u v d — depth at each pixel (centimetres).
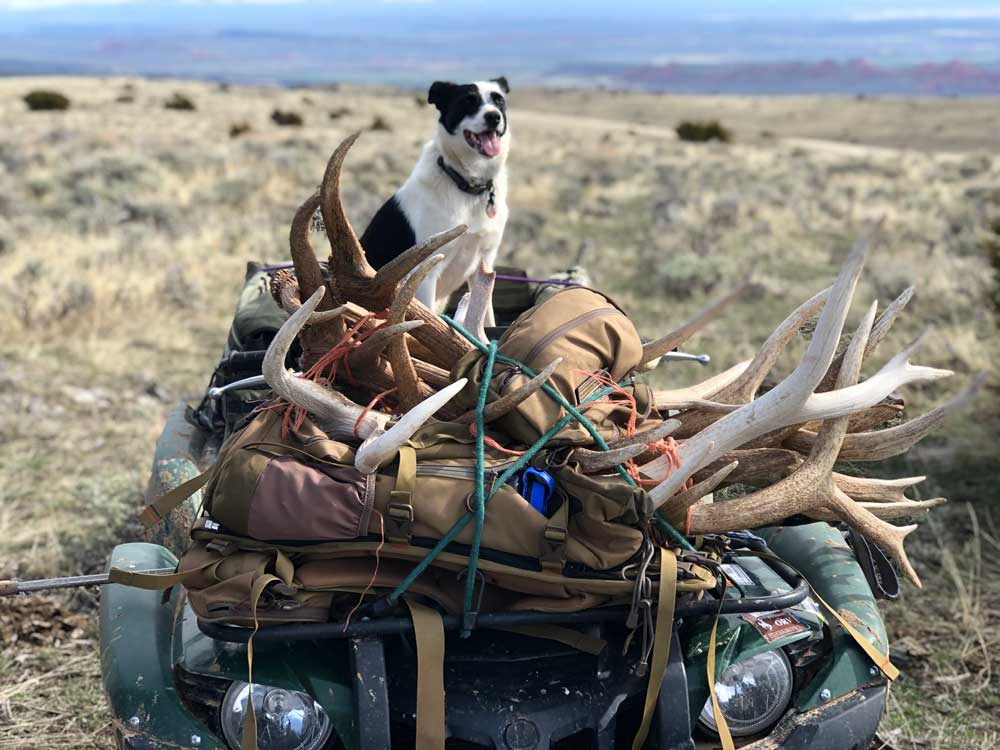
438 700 138
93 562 291
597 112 5891
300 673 145
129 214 951
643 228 1023
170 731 144
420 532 143
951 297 622
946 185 1465
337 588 144
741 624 158
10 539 305
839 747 154
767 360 178
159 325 563
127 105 3031
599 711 147
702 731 154
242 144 1723
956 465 369
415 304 178
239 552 145
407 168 1448
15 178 1147
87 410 432
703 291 693
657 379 468
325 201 169
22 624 257
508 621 144
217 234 836
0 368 471
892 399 177
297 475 145
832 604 173
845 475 178
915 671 249
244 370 235
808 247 877
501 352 168
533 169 1572
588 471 152
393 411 175
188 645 152
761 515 157
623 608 147
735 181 1471
